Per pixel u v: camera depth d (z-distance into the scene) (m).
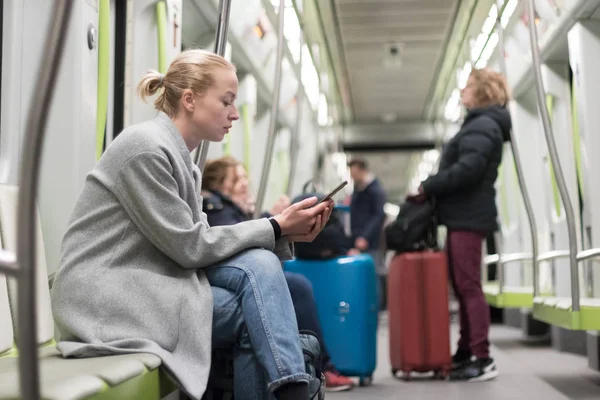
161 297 1.78
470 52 6.20
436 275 3.93
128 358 1.58
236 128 5.49
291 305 1.86
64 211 2.43
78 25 2.47
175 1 3.50
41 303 2.10
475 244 3.88
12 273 0.90
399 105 10.94
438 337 3.90
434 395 3.34
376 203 6.40
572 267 3.00
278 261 1.91
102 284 1.78
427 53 8.41
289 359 1.77
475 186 3.88
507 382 3.70
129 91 3.25
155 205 1.81
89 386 1.24
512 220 6.71
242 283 1.86
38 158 0.90
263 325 1.79
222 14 2.54
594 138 4.20
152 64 3.34
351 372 3.77
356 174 6.49
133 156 1.82
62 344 1.75
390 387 3.70
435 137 11.70
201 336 1.78
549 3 4.38
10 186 2.16
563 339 5.05
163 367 1.69
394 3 6.75
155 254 1.86
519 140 6.33
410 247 4.03
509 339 6.12
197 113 1.99
